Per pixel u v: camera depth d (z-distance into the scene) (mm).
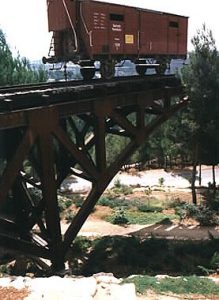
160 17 25703
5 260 18156
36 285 8367
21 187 14609
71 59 20125
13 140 13695
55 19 20156
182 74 25016
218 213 25203
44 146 12781
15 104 12430
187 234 21562
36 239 14391
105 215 25109
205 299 9820
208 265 16797
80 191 36844
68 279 8695
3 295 7965
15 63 36656
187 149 27281
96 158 16281
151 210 26578
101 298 8055
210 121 24578
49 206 13023
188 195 30844
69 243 14719
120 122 17703
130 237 20750
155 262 17625
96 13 19906
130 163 51250
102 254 18781
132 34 22844
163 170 49781
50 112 12938
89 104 15539
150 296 9742
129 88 18562
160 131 47125
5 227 14578
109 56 21203
